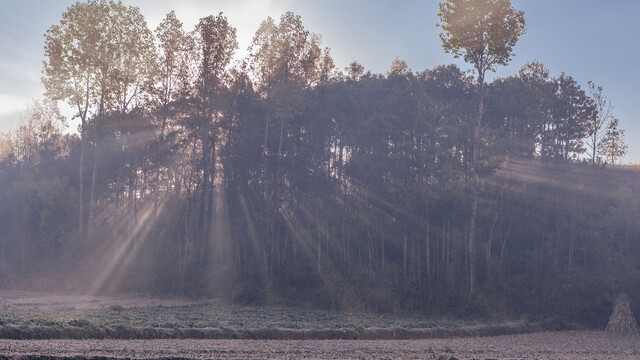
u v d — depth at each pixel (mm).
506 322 47344
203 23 67062
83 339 26469
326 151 74000
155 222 73250
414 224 60906
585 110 71688
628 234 54812
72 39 67250
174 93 67688
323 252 65312
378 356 25922
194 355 23047
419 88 65875
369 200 65938
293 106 66438
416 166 62406
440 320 48438
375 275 58688
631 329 45062
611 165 72375
